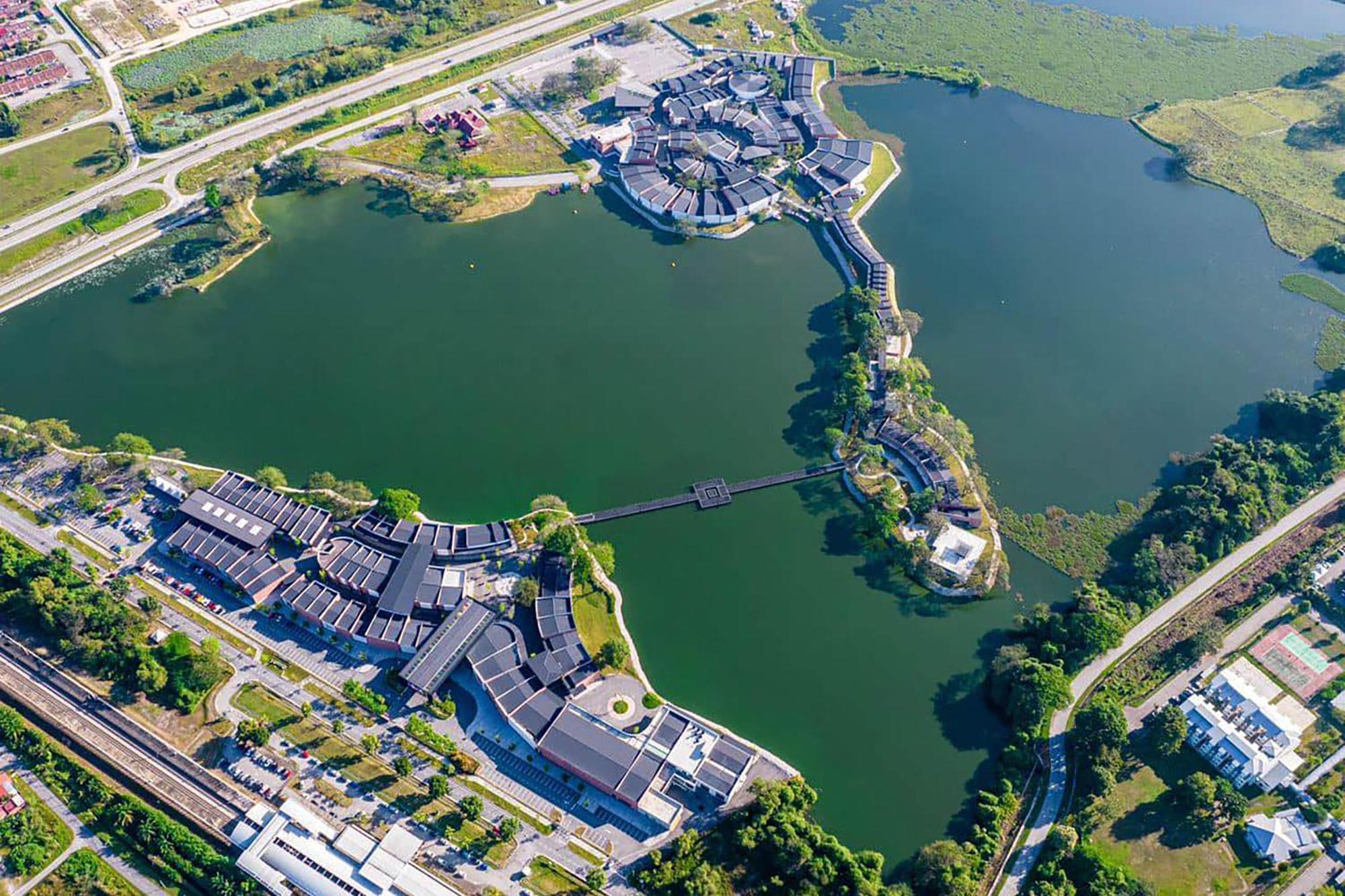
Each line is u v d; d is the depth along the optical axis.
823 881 186.38
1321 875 192.62
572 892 189.38
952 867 188.00
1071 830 193.88
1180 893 190.25
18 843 190.88
